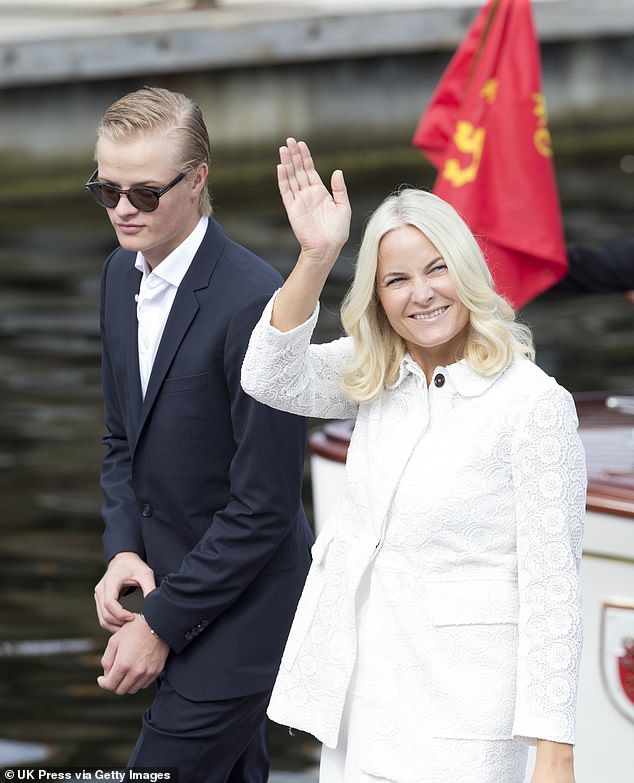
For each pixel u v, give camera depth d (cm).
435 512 802
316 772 1519
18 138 5856
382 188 5841
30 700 1702
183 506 992
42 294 4116
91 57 5809
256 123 6006
